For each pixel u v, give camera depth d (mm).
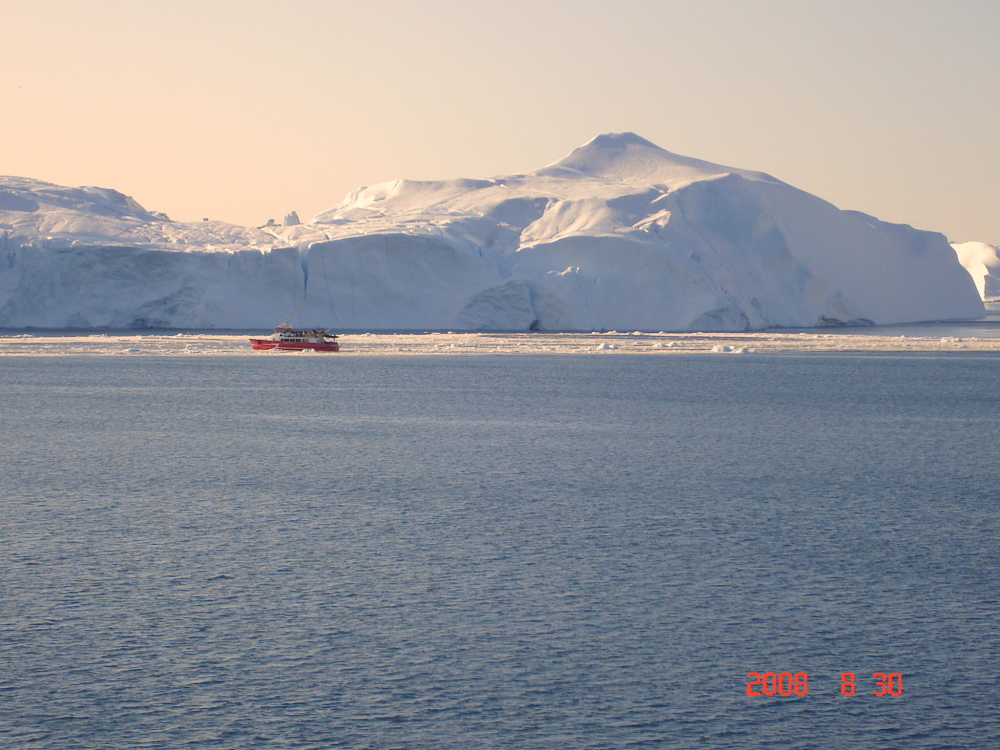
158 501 49125
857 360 187625
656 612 32250
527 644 29406
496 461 62906
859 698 26125
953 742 23953
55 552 38844
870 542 41625
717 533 43062
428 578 35781
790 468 61375
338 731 24000
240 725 24234
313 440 72312
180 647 28891
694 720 24781
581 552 39625
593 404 103938
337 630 30359
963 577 36406
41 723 24234
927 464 63500
